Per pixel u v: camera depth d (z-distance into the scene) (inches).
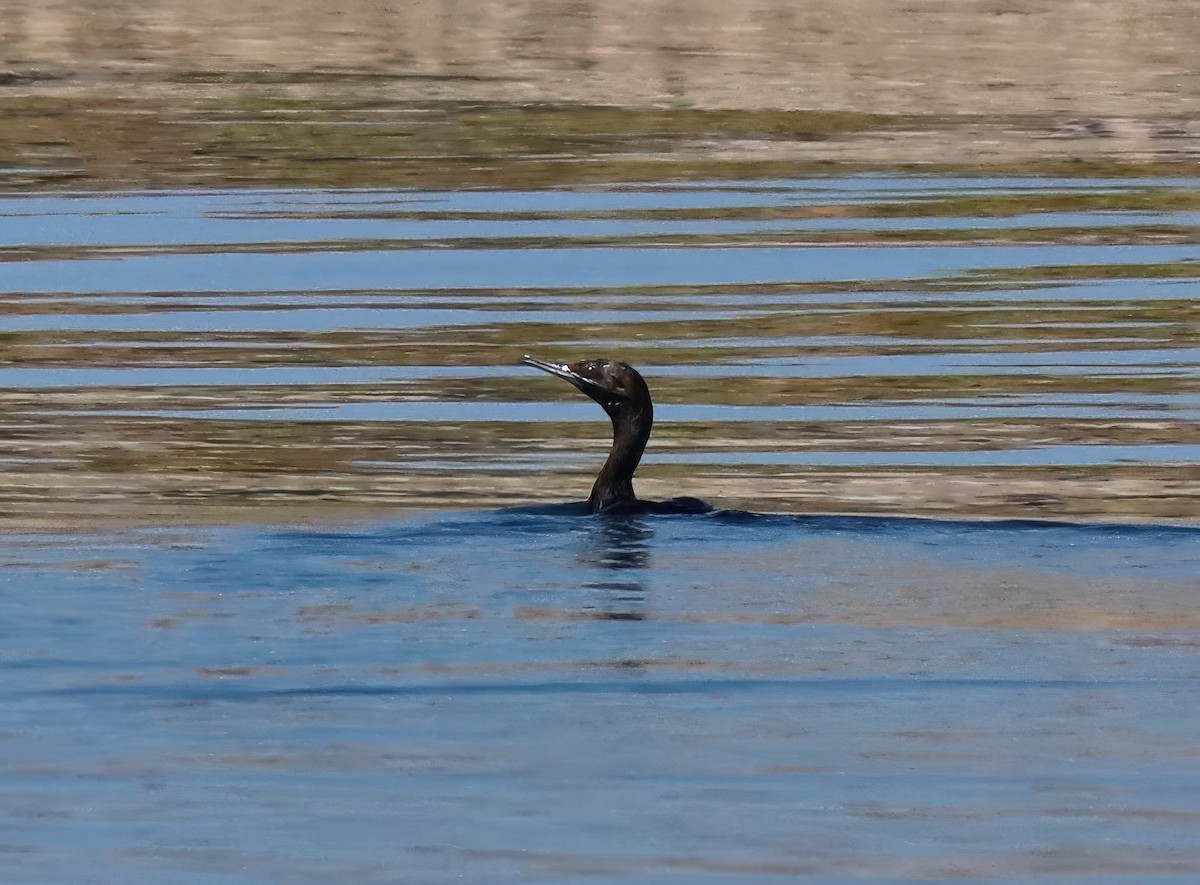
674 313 1642.5
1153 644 807.1
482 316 1628.9
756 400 1425.9
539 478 1228.5
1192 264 1801.2
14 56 2507.4
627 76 2479.1
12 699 729.0
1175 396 1435.8
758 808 639.1
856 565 921.5
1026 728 713.0
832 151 2192.4
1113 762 679.7
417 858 599.5
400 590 874.1
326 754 680.4
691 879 587.2
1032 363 1517.0
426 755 676.7
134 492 1160.8
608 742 692.7
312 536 989.2
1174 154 2202.3
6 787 650.2
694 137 2236.7
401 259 1793.8
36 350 1524.4
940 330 1604.3
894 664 776.9
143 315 1626.5
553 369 1062.4
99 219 1909.4
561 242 1849.2
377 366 1501.0
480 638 803.4
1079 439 1332.4
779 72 2517.2
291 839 613.6
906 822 628.4
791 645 802.2
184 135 2208.4
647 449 1315.2
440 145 2185.0
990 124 2314.2
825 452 1304.1
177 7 2780.5
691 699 735.7
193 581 887.7
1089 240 1877.5
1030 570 919.0
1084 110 2386.8
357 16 2768.2
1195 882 590.6
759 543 961.5
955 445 1323.8
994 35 2743.6
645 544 959.0
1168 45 2719.0
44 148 2154.3
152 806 635.5
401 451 1289.4
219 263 1775.3
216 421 1355.8
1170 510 1166.3
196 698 730.8
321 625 821.9
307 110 2309.3
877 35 2723.9
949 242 1870.1
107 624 820.0
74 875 588.4
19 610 840.3
